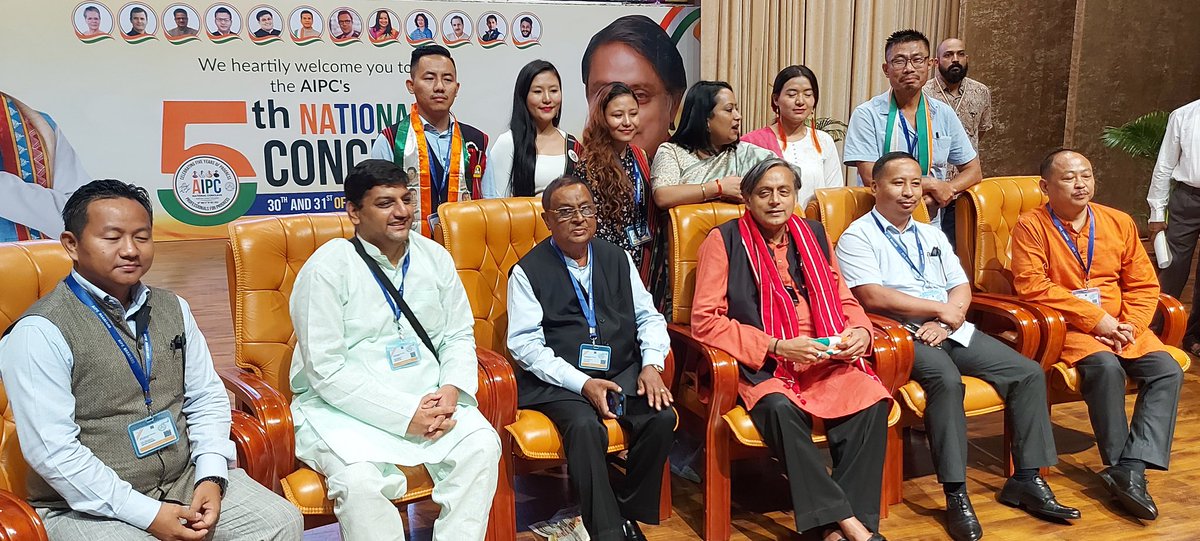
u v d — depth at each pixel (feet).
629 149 10.95
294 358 8.07
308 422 7.73
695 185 10.49
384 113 20.17
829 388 9.20
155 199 19.29
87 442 6.26
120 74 18.58
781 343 9.10
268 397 7.73
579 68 20.36
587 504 8.25
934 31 22.03
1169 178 15.15
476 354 8.55
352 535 7.24
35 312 6.16
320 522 7.61
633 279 9.39
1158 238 14.71
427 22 19.74
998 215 11.64
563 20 20.08
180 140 19.19
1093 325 10.30
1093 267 10.70
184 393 6.92
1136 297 10.78
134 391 6.41
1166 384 10.01
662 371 9.02
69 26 18.10
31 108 18.07
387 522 7.29
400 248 8.16
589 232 8.81
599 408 8.49
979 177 12.13
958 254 11.82
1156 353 10.21
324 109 19.80
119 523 6.22
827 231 10.93
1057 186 10.55
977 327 11.57
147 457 6.46
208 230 19.70
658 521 8.75
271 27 19.20
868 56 21.47
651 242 10.93
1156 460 9.86
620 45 20.33
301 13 19.26
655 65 20.54
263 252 8.55
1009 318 10.46
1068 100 23.18
